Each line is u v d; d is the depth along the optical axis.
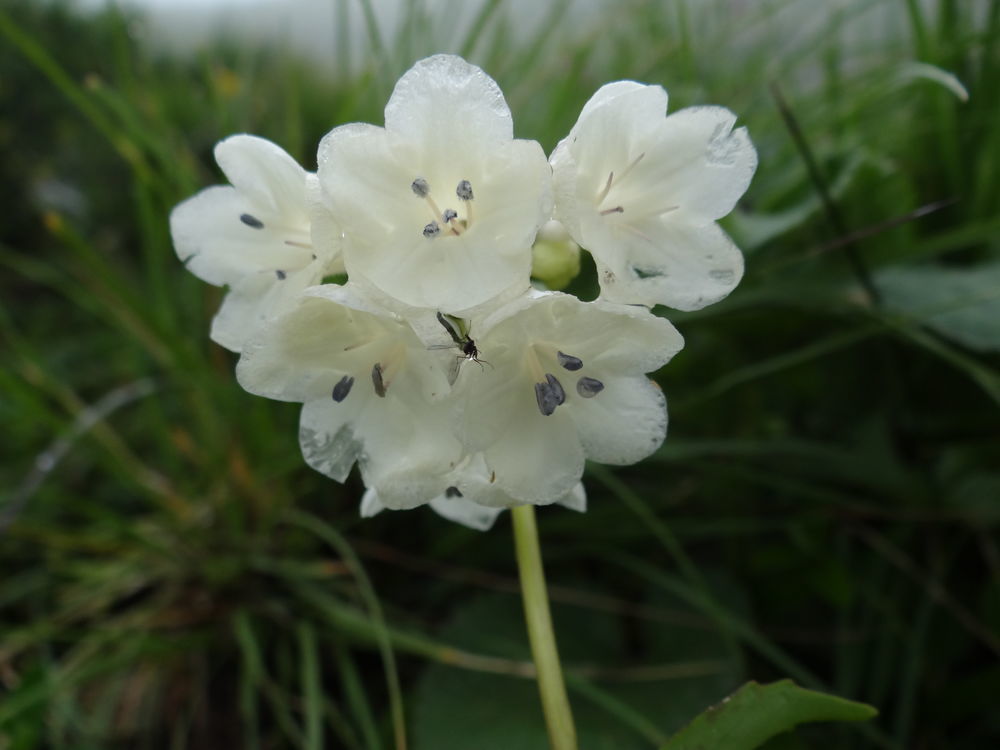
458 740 0.06
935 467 0.07
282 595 0.07
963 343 0.06
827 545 0.06
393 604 0.07
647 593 0.07
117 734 0.06
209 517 0.07
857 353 0.07
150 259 0.08
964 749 0.06
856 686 0.06
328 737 0.06
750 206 0.07
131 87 0.08
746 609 0.06
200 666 0.06
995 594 0.06
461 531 0.06
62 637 0.06
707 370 0.07
